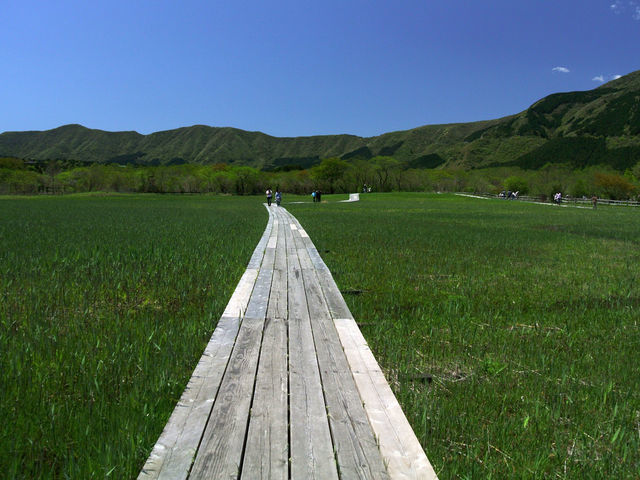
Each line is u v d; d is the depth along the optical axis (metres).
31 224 20.19
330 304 6.82
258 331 5.43
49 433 3.24
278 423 3.19
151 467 2.65
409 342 5.78
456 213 36.62
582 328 6.65
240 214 31.52
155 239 14.59
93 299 7.17
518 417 3.86
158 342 5.22
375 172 114.94
